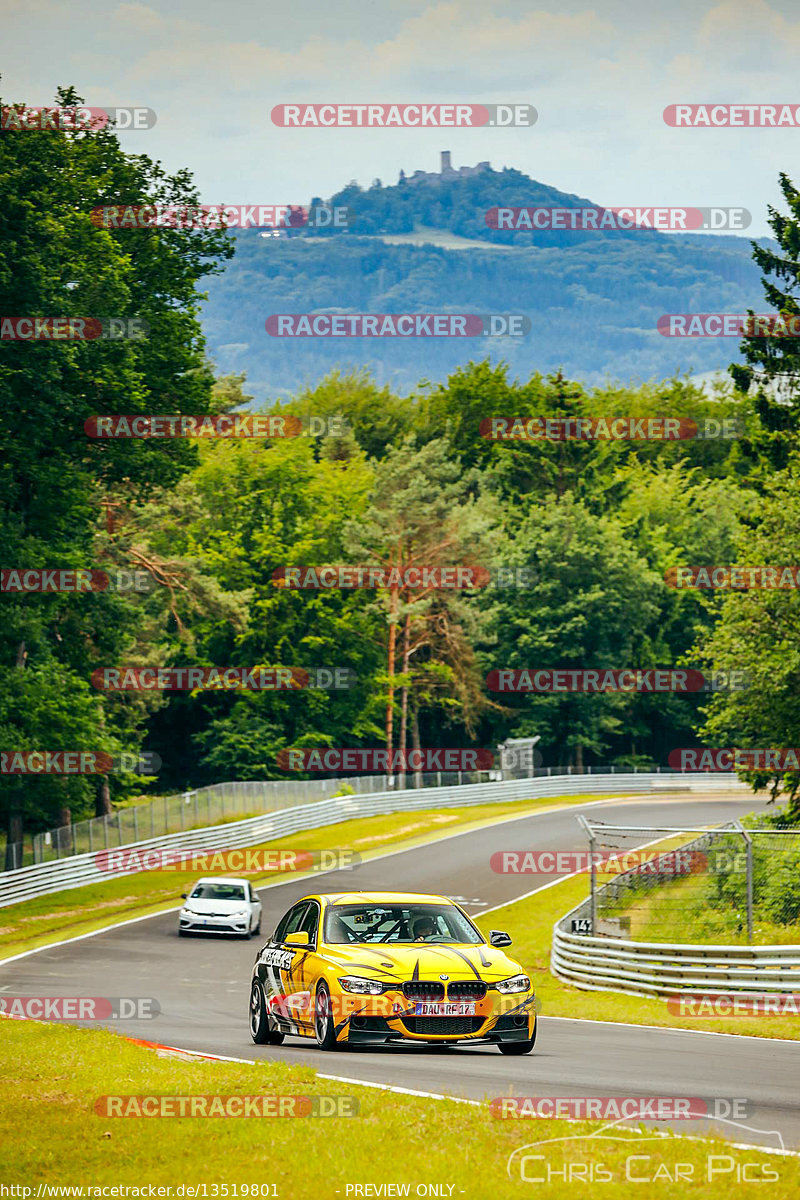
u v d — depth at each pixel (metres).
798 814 96.06
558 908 101.19
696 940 68.62
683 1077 32.62
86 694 112.06
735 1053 38.47
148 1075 31.98
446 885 112.75
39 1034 43.41
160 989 65.12
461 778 187.88
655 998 58.72
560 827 149.00
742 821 100.00
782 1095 29.86
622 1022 49.81
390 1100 27.33
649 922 72.75
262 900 105.31
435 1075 31.62
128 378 103.38
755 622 91.50
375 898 38.66
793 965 54.41
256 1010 40.81
